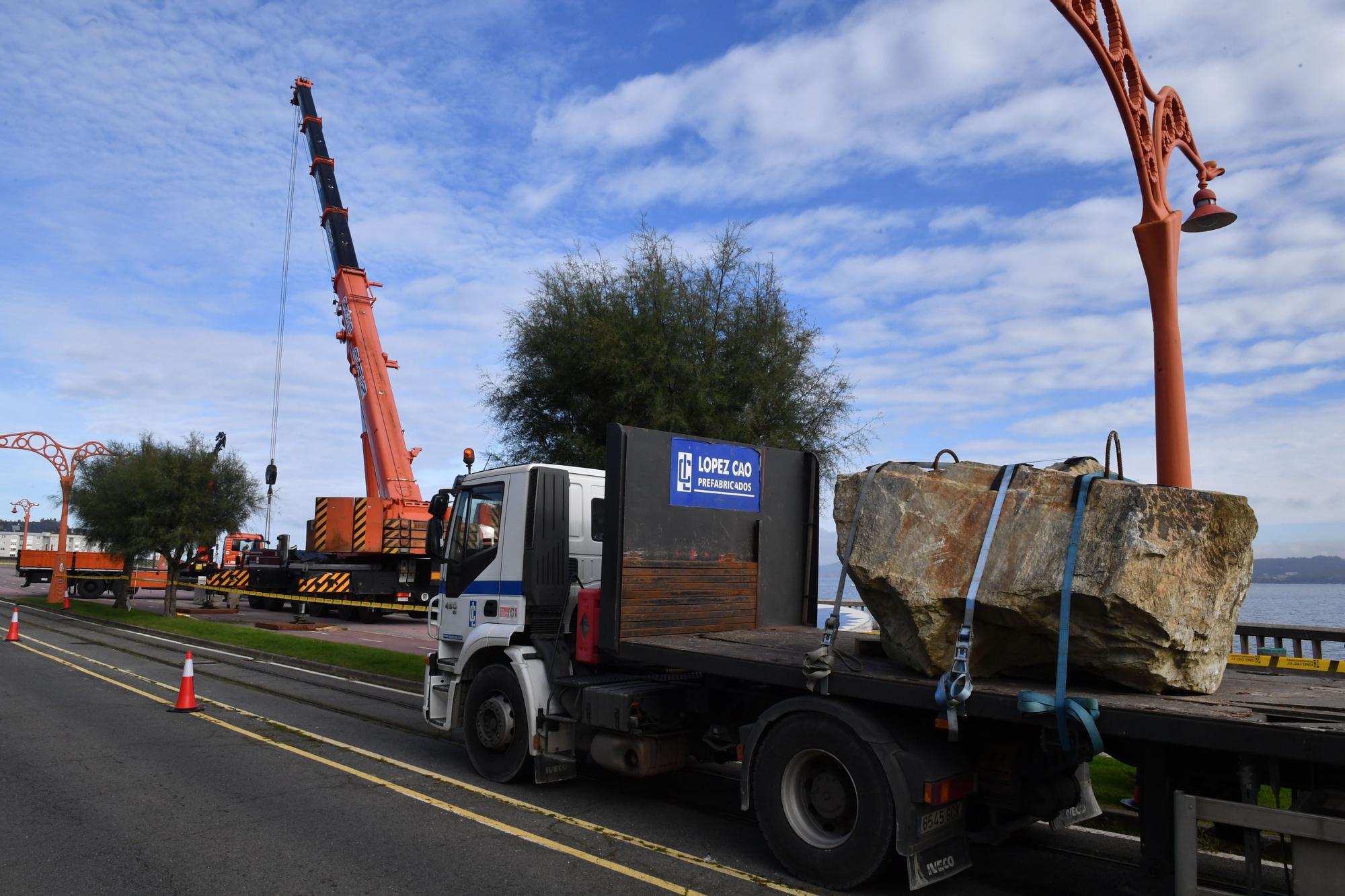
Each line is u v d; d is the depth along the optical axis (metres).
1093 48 7.21
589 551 7.64
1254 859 3.68
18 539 134.88
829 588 7.57
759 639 6.38
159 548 25.72
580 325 11.54
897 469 5.18
